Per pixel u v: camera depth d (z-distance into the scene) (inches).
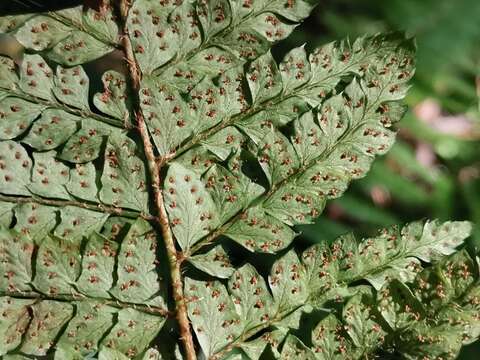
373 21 22.0
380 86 12.0
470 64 21.7
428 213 20.5
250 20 12.2
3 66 11.9
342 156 12.1
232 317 11.8
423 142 22.5
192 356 11.7
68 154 11.9
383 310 11.6
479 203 20.5
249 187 12.1
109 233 11.9
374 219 19.2
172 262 11.9
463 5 21.7
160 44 12.1
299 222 12.1
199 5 12.2
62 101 12.0
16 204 11.5
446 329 11.5
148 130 12.2
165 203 11.9
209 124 12.2
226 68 12.2
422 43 21.5
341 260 11.9
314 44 21.2
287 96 12.2
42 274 11.2
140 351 11.5
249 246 12.0
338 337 11.6
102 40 12.1
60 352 10.9
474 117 22.4
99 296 11.4
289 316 11.8
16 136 11.8
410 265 11.9
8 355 11.0
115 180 11.9
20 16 11.9
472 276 11.5
